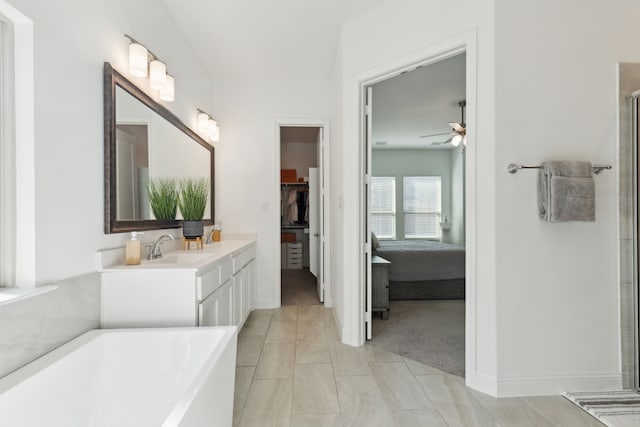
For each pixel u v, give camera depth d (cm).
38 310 128
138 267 173
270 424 167
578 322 197
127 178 189
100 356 150
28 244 127
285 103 379
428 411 178
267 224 380
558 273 196
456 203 697
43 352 131
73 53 148
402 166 733
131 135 193
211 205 353
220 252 246
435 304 390
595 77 198
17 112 126
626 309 199
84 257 156
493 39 192
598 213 199
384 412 177
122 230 181
